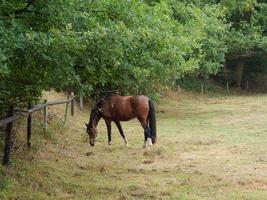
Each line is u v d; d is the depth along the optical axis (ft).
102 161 38.68
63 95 69.87
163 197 27.48
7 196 25.36
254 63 139.64
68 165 35.86
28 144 37.47
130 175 33.60
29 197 26.14
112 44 22.81
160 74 59.36
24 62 21.98
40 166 33.19
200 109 86.22
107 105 46.39
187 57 76.64
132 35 24.16
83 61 23.44
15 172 30.12
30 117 37.35
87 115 68.28
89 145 46.55
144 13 35.29
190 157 40.40
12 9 22.54
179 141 48.91
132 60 28.37
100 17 26.50
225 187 29.94
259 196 27.32
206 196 27.68
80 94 24.66
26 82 26.86
